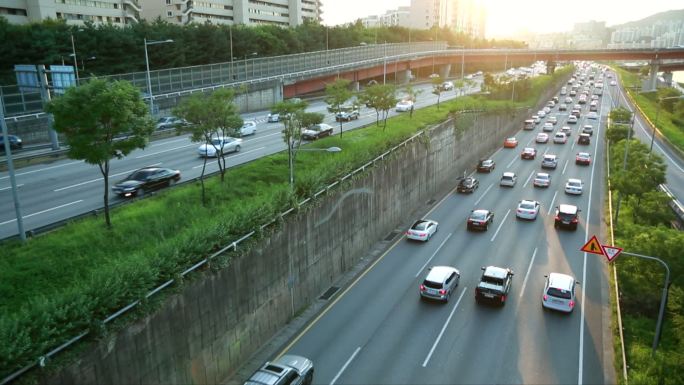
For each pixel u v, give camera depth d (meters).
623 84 143.38
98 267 18.88
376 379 20.31
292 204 25.39
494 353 21.98
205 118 28.95
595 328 24.14
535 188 49.94
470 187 48.22
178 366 18.09
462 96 85.81
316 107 72.62
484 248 34.31
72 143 21.23
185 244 19.09
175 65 77.81
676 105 104.06
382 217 36.94
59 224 24.00
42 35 65.81
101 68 70.38
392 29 152.50
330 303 27.05
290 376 18.42
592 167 58.38
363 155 34.91
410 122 53.25
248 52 91.81
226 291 20.41
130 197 29.41
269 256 23.25
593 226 38.75
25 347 12.97
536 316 25.19
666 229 27.66
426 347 22.52
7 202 28.78
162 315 17.30
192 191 29.09
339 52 95.12
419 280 29.48
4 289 17.53
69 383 14.16
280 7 152.62
